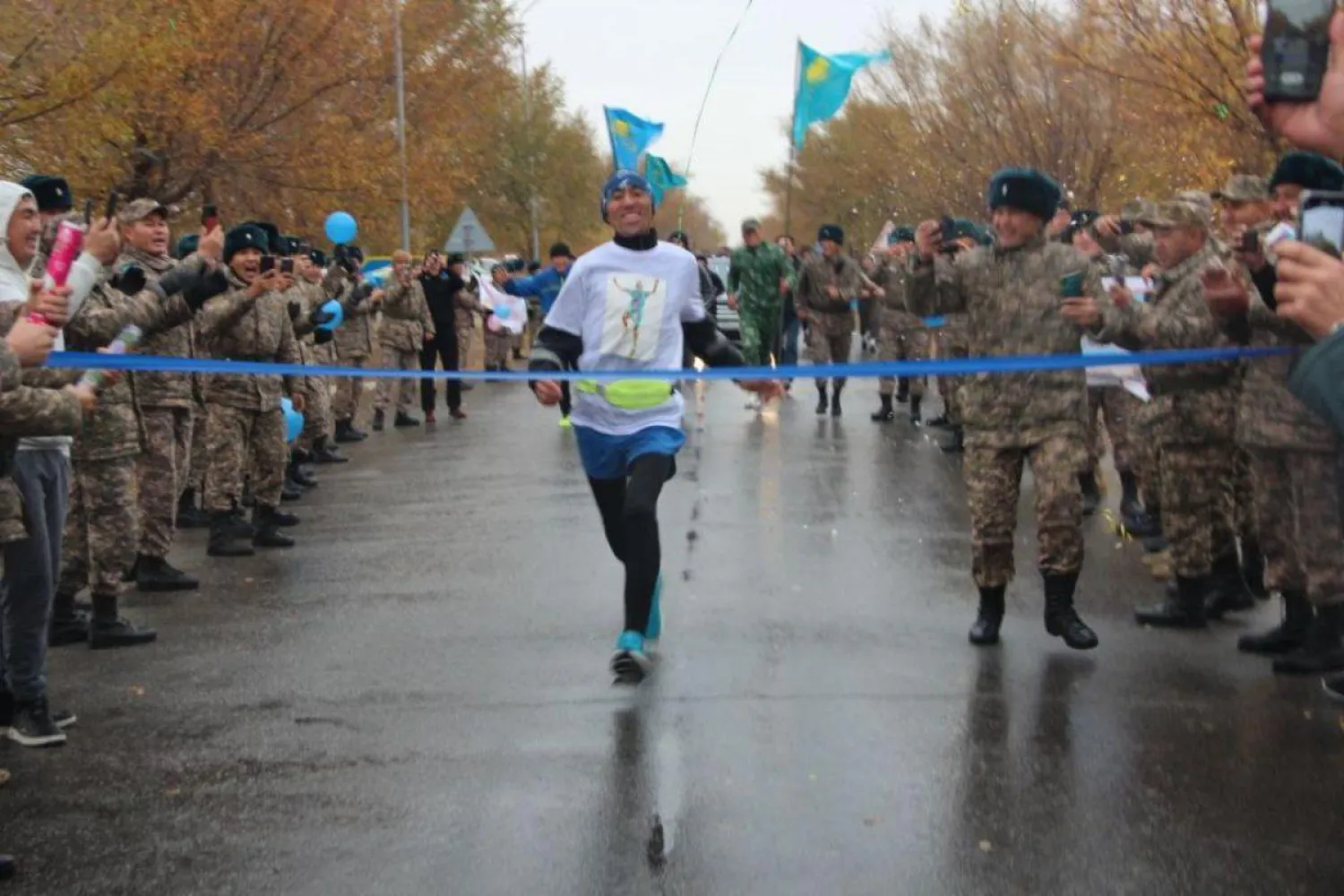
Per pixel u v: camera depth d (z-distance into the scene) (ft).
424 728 19.81
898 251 56.39
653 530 20.71
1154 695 20.79
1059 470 22.74
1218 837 15.85
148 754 19.08
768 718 19.92
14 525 17.85
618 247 22.02
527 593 27.86
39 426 17.03
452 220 123.54
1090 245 35.35
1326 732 19.17
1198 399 23.82
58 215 22.98
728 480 41.78
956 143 82.48
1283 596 22.84
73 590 25.30
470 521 36.24
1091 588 27.68
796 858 15.44
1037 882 14.84
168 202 68.80
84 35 51.01
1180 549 24.47
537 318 107.86
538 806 16.96
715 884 14.87
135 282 23.00
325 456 49.11
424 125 93.66
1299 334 20.02
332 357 49.39
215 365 18.56
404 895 14.79
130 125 58.34
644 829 16.25
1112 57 52.49
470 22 95.20
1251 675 21.81
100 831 16.58
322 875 15.26
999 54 78.48
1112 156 77.82
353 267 52.49
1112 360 18.94
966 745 18.74
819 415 60.23
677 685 21.49
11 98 49.42
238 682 22.39
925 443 50.62
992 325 22.97
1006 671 22.03
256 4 70.33
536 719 20.08
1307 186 22.29
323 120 79.25
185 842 16.19
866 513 35.94
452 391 63.26
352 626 25.71
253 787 17.80
